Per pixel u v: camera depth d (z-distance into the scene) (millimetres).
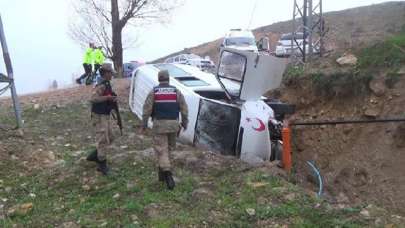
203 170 8305
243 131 9094
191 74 11492
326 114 12281
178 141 10164
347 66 12664
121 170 8383
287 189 7285
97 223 6461
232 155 9242
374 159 10141
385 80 11172
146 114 7402
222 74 10227
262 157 9078
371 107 11125
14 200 7441
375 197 9219
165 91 7418
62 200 7383
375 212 6586
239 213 6551
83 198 7371
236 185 7566
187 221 6320
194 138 9789
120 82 17438
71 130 11500
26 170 8617
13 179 8219
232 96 9859
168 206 6836
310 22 18031
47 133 11172
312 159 11508
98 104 8141
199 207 6789
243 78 9328
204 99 9781
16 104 10961
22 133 10531
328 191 8758
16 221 6695
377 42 12789
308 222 6293
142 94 12125
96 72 19016
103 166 8172
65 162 8875
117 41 27609
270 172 8078
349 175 10266
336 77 12289
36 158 9047
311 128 12117
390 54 11688
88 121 12250
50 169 8594
